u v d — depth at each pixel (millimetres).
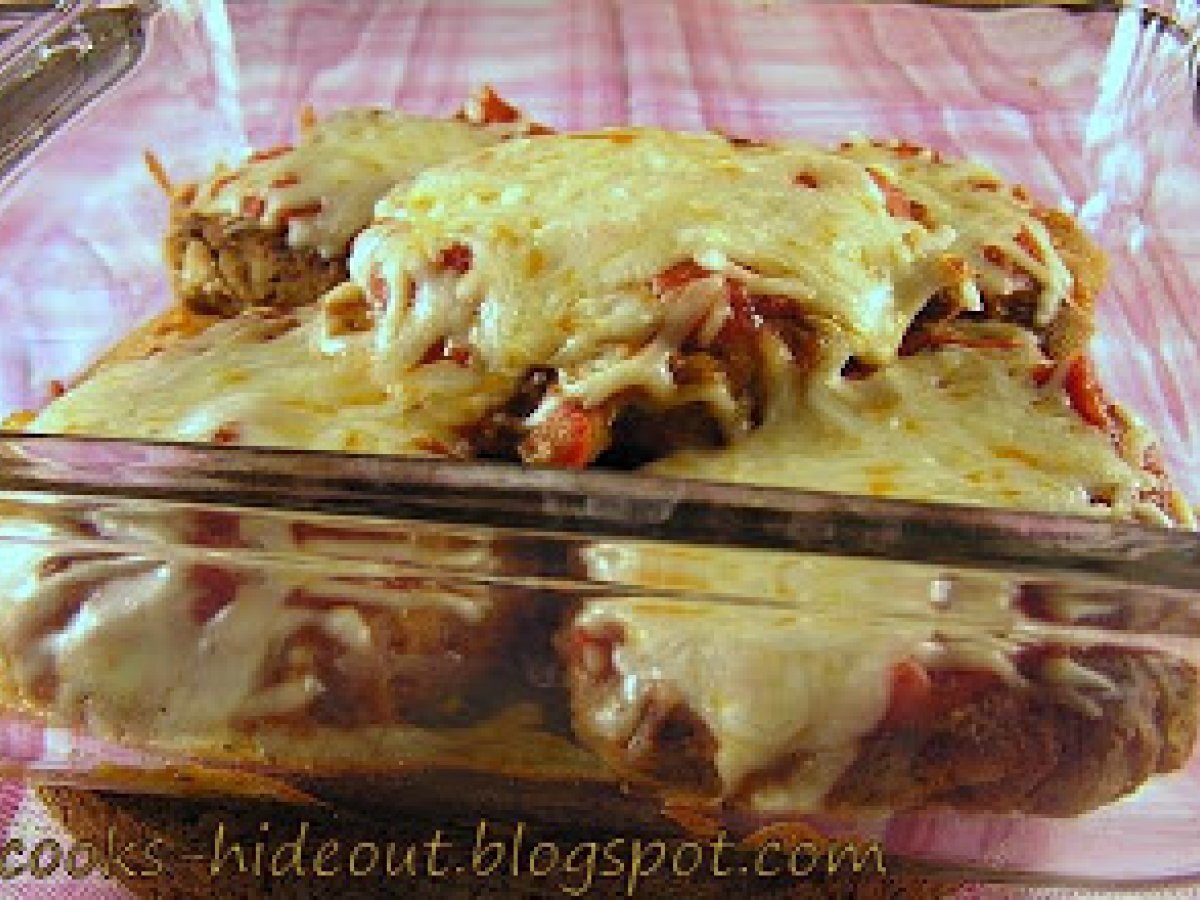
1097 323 338
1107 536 210
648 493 211
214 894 259
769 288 260
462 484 213
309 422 254
